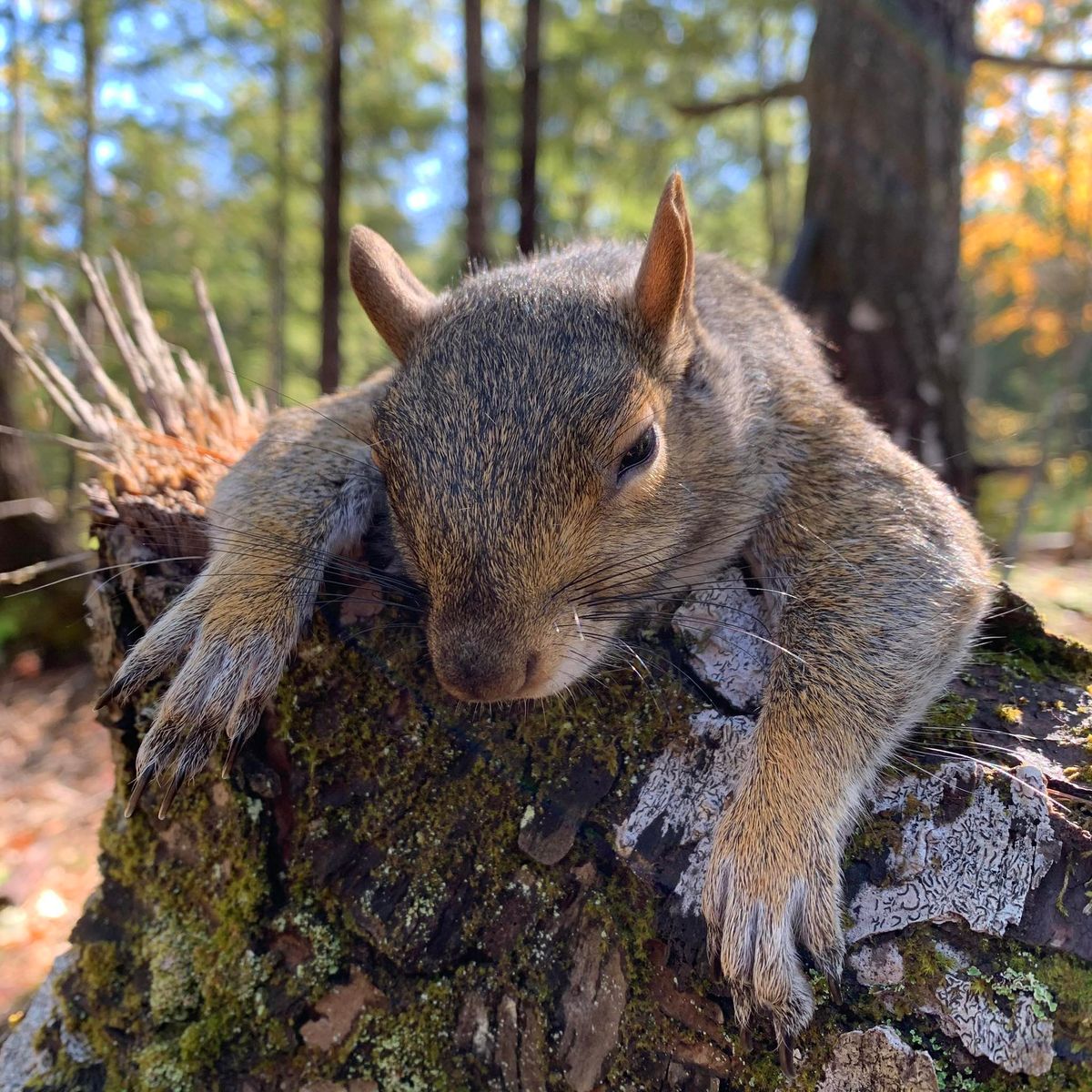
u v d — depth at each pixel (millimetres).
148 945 154
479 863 138
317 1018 143
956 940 120
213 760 147
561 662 134
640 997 128
